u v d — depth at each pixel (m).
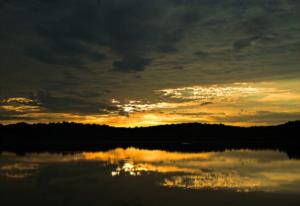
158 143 105.81
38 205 20.89
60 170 34.47
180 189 24.69
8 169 35.03
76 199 22.22
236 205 20.48
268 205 20.39
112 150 67.12
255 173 32.28
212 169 35.06
